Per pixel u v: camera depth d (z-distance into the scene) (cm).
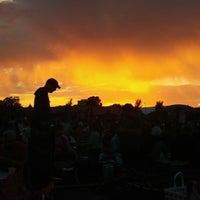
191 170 1379
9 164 1020
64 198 1066
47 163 916
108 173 1145
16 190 849
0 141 1170
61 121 1888
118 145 1514
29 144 921
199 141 1517
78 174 1248
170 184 1055
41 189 888
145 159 1559
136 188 1050
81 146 1894
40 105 912
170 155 1557
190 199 778
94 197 1083
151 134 1603
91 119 2555
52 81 924
